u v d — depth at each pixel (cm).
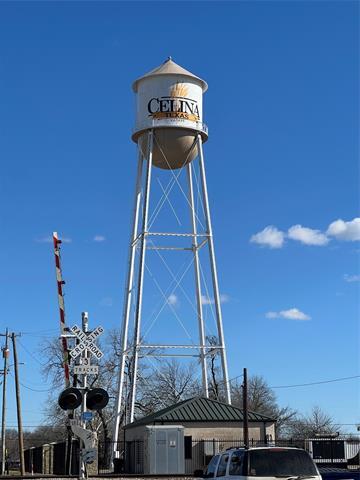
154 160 4566
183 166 4603
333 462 4328
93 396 1948
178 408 4206
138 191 4619
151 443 3925
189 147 4497
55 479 3528
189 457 4078
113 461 4369
